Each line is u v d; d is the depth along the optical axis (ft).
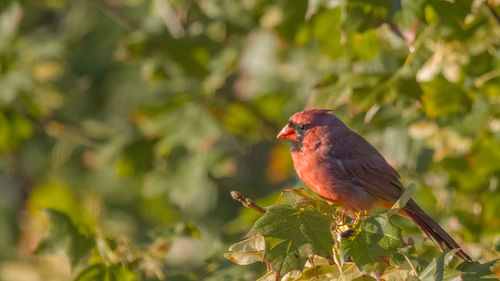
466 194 29.76
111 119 53.47
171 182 42.16
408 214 27.91
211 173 45.52
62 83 51.13
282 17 30.99
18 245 55.77
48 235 27.09
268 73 42.27
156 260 28.45
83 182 54.34
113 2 46.16
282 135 30.83
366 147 30.17
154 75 40.34
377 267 19.17
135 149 42.45
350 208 29.89
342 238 19.97
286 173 44.65
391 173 29.89
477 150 29.17
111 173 52.90
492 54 28.22
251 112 43.27
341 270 19.70
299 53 40.75
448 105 28.66
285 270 19.63
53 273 44.37
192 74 40.22
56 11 51.49
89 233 27.55
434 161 29.66
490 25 27.99
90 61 51.16
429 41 29.68
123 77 52.80
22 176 56.08
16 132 45.32
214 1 38.63
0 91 43.55
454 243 27.04
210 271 29.76
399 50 30.42
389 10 25.99
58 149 52.39
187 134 41.45
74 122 51.31
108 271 26.71
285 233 20.20
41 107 48.73
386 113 29.81
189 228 28.73
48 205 53.98
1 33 41.22
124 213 52.13
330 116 30.45
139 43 39.50
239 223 33.19
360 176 29.60
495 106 28.40
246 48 40.98
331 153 29.68
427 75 28.71
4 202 58.44
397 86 27.78
